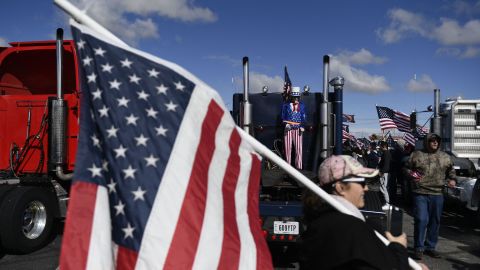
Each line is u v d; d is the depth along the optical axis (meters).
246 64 7.45
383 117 17.50
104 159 2.14
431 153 6.79
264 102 7.86
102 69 2.22
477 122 12.88
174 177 2.16
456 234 8.80
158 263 2.04
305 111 7.71
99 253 2.00
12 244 6.62
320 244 2.07
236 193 2.37
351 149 13.73
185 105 2.28
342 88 7.16
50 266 6.25
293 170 2.38
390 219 5.84
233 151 2.40
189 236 2.12
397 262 2.06
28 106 7.67
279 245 5.95
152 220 2.09
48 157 7.28
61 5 2.22
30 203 6.94
